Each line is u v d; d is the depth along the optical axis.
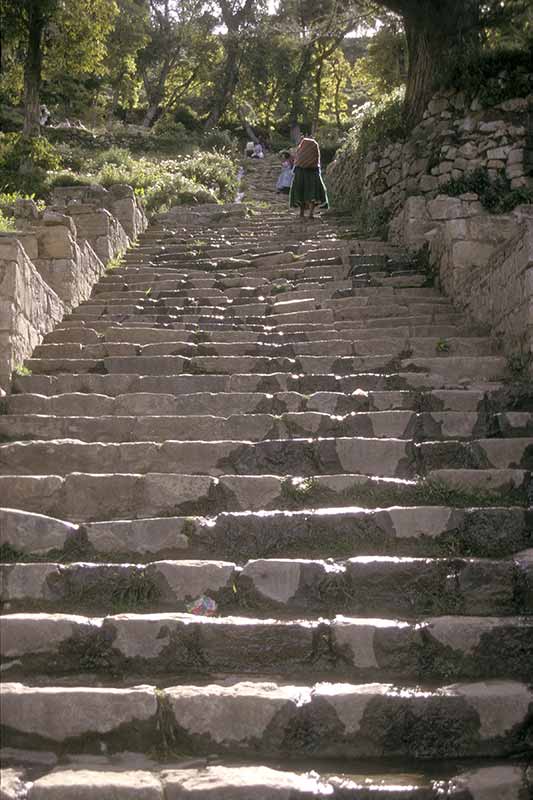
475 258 8.77
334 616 4.02
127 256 12.22
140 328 8.09
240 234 13.99
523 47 13.45
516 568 4.11
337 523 4.49
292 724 3.40
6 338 6.56
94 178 19.61
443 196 11.37
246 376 6.59
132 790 3.06
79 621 3.81
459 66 13.60
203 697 3.44
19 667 3.74
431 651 3.75
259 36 42.50
